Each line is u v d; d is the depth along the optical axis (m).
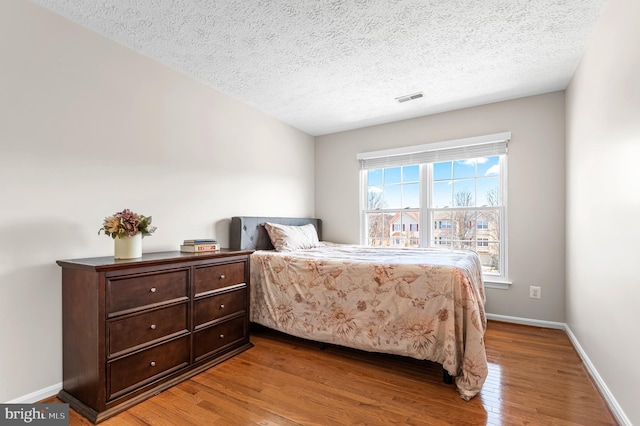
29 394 1.74
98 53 2.10
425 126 3.66
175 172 2.59
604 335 1.83
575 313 2.56
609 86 1.75
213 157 2.93
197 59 2.44
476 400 1.77
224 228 3.04
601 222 1.89
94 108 2.07
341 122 3.89
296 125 4.00
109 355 1.64
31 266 1.77
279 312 2.65
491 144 3.29
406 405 1.73
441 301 2.01
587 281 2.20
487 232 3.37
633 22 1.44
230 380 2.01
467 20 1.95
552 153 3.02
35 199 1.80
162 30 2.07
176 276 2.00
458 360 1.92
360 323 2.27
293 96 3.13
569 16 1.91
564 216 2.96
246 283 2.56
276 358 2.35
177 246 2.60
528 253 3.11
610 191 1.74
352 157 4.16
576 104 2.53
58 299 1.86
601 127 1.89
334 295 2.40
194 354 2.09
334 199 4.29
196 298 2.12
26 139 1.76
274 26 2.02
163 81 2.51
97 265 1.61
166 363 1.92
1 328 1.67
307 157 4.30
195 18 1.94
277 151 3.75
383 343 2.17
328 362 2.28
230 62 2.48
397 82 2.82
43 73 1.83
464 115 3.43
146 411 1.66
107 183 2.13
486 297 3.28
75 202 1.97
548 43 2.20
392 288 2.18
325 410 1.68
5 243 1.68
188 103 2.71
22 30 1.75
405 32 2.08
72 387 1.77
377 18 1.93
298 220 3.91
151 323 1.85
